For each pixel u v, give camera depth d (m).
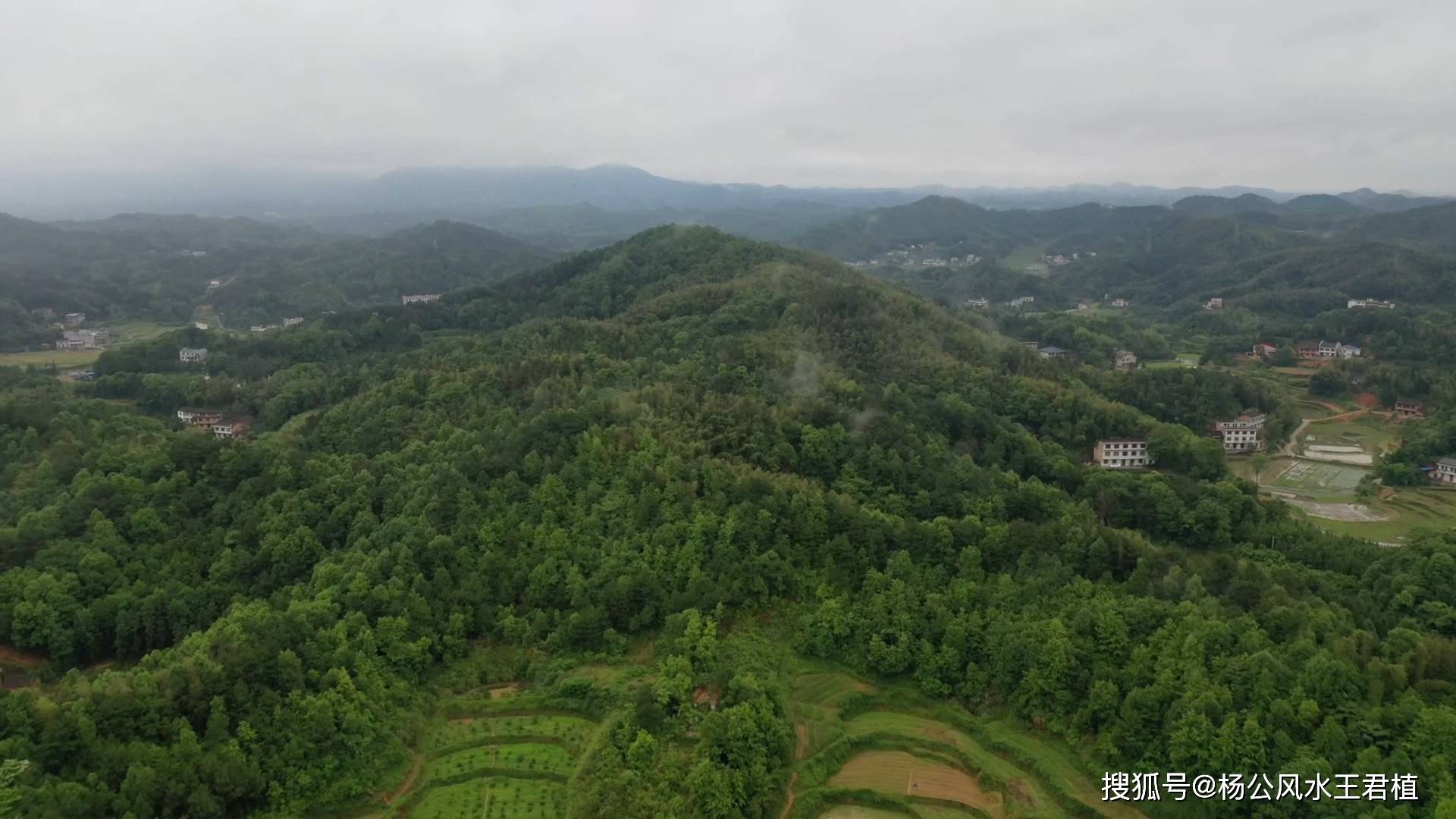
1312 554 119.44
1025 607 99.62
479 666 100.25
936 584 105.88
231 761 77.19
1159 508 131.50
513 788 84.88
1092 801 81.50
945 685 96.44
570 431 130.00
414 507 116.19
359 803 82.12
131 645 100.75
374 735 86.88
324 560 108.88
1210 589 101.81
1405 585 99.94
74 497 118.50
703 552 109.88
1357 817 70.75
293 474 125.19
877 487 127.88
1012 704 92.44
